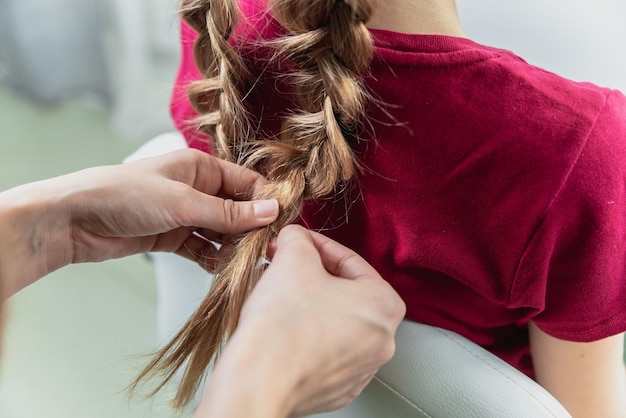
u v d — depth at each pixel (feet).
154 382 1.99
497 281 1.58
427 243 1.59
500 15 2.71
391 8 1.47
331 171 1.53
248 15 1.65
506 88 1.42
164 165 1.83
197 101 1.88
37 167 5.64
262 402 1.29
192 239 2.01
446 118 1.45
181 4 1.77
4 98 6.66
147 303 4.45
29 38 6.19
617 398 1.86
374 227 1.65
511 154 1.42
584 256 1.52
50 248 1.87
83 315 4.36
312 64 1.53
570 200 1.43
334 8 1.42
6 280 1.68
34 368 3.99
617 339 1.76
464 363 1.69
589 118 1.41
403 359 1.72
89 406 3.73
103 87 6.26
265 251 1.62
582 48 2.65
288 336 1.38
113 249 1.96
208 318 1.56
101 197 1.79
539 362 1.86
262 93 1.72
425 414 1.68
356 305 1.47
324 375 1.44
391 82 1.47
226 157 1.82
